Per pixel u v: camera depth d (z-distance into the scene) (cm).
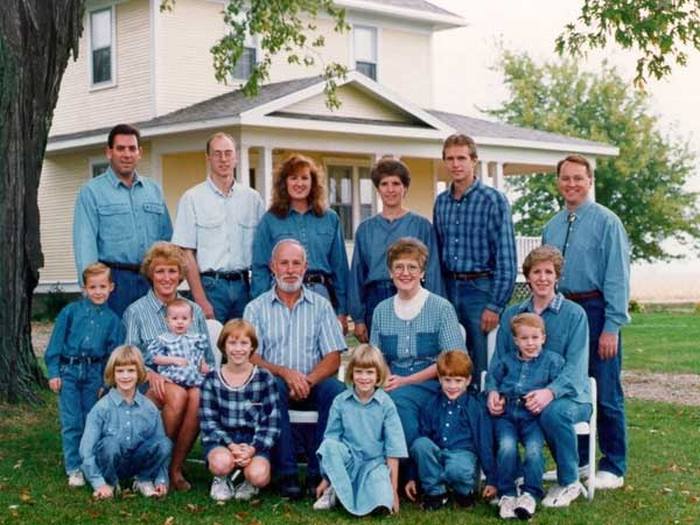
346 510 653
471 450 669
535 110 4303
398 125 2303
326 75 1908
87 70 2420
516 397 665
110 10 2350
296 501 677
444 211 764
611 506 664
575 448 659
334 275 787
